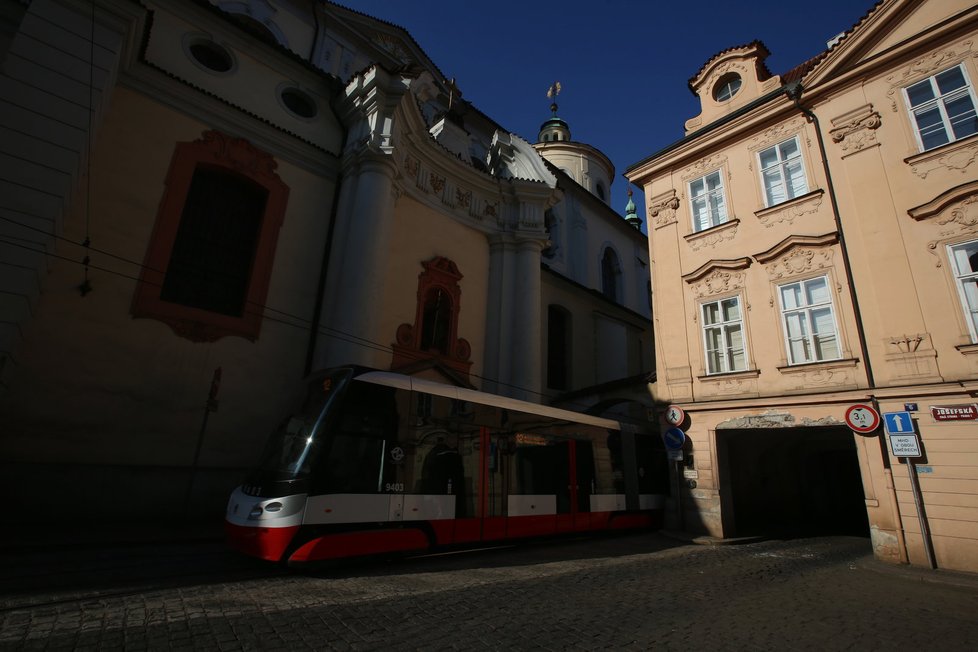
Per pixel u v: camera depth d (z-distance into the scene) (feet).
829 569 31.76
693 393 46.75
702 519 43.65
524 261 65.36
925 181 36.73
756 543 41.96
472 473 31.01
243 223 45.98
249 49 48.96
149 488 36.11
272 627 15.89
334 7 66.69
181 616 16.44
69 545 25.90
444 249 59.98
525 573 25.94
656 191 55.36
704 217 50.83
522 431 35.42
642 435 47.21
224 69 47.67
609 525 40.57
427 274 56.90
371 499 25.52
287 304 46.09
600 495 40.34
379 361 50.08
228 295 43.68
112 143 38.70
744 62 53.67
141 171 39.73
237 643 14.46
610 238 103.91
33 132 30.42
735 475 55.83
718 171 50.26
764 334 42.96
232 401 41.11
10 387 32.04
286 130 49.06
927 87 38.32
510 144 72.69
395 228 54.75
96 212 37.14
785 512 61.21
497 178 66.23
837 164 41.55
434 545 27.86
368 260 46.80
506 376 60.95
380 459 26.45
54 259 34.81
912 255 36.19
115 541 27.40
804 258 41.73
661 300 51.60
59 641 13.94
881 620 20.52
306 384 28.89
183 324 39.88
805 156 43.83
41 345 33.58
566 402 66.23
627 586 24.08
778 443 57.52
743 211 47.06
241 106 47.24
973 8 36.04
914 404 34.17
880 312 36.81
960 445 32.01
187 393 39.06
